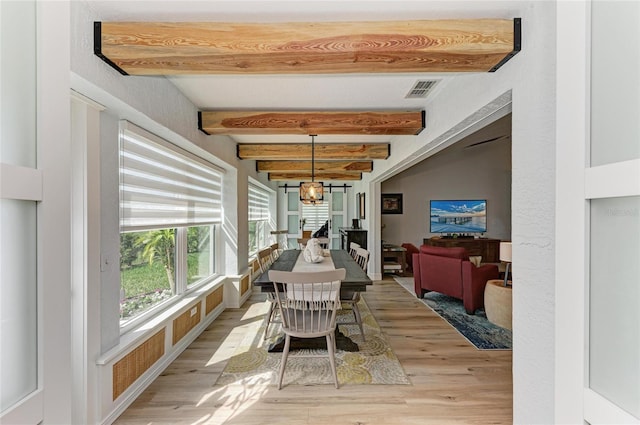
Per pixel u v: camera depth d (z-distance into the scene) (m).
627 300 0.84
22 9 0.76
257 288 5.33
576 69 0.94
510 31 1.58
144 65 1.73
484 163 8.04
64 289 0.85
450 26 1.61
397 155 4.25
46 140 0.81
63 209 0.86
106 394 1.86
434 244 7.58
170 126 2.49
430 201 8.02
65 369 0.85
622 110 0.84
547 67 1.37
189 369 2.54
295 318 2.32
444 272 4.36
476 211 8.02
